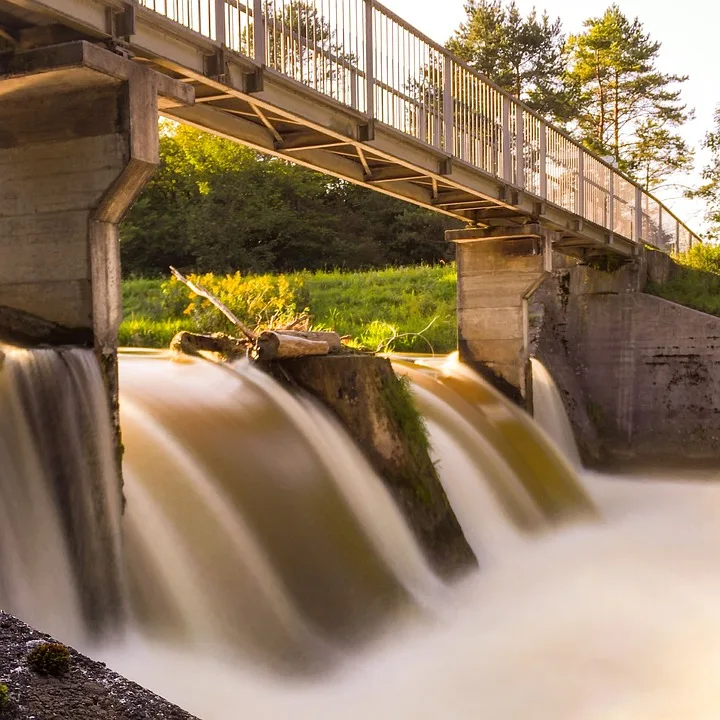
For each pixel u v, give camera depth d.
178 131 62.19
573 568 15.11
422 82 15.80
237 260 56.59
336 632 10.23
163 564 9.09
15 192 9.41
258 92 11.37
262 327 16.09
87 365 8.91
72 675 3.92
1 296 9.52
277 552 10.35
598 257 27.09
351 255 59.88
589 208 24.22
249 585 9.63
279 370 13.59
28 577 7.74
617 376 26.78
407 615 11.40
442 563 13.28
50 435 8.41
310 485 11.67
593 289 27.23
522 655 10.88
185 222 59.41
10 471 7.93
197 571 9.33
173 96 9.59
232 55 10.76
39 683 3.79
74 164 9.12
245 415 12.00
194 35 10.09
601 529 18.72
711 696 9.77
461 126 17.31
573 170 23.12
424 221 60.59
